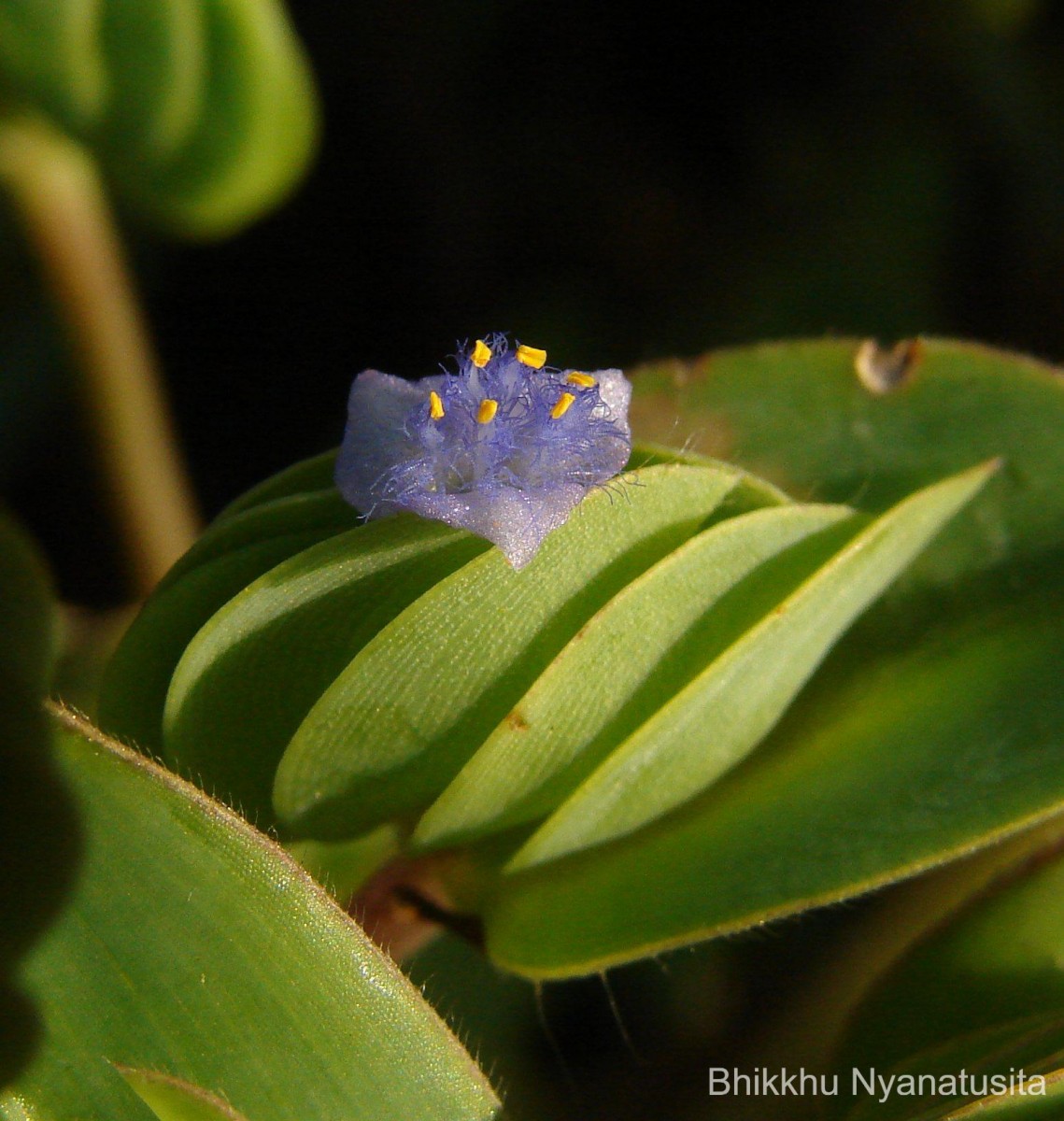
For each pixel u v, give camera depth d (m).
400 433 0.10
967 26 0.15
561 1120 0.12
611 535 0.09
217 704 0.10
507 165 0.16
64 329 0.12
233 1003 0.09
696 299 0.15
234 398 0.15
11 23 0.11
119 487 0.12
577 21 0.16
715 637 0.10
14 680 0.09
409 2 0.16
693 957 0.12
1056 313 0.15
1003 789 0.10
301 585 0.09
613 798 0.10
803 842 0.10
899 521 0.10
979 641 0.10
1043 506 0.10
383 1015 0.09
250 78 0.11
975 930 0.10
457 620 0.09
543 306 0.15
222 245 0.15
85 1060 0.09
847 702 0.10
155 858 0.09
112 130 0.11
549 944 0.10
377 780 0.10
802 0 0.16
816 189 0.15
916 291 0.15
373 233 0.16
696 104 0.16
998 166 0.15
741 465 0.11
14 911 0.09
